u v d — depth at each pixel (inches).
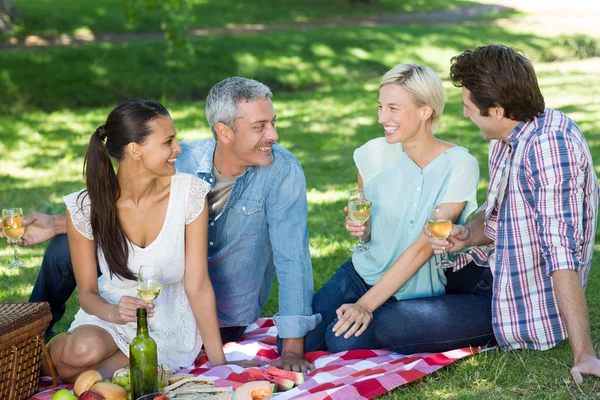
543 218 127.3
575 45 781.3
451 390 127.2
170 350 140.4
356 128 450.0
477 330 140.3
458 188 143.4
